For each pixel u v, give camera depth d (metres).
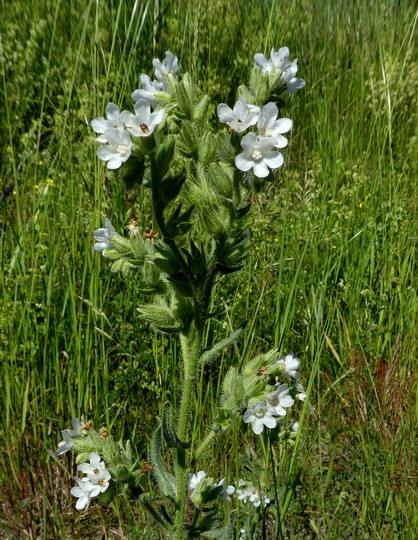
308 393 0.35
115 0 0.69
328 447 0.40
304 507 0.36
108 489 0.27
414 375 0.45
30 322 0.42
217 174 0.24
